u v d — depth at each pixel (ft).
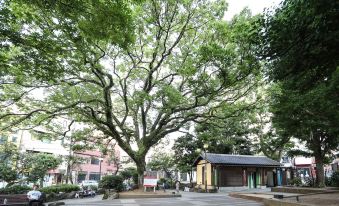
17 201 61.05
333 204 40.04
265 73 37.19
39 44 31.99
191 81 62.85
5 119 69.56
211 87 64.13
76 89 73.46
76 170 180.14
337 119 51.13
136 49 72.28
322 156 84.28
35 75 35.63
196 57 61.11
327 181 92.94
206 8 69.67
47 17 31.60
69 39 34.42
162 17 68.90
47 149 151.64
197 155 131.34
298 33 27.73
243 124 129.90
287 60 30.45
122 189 92.02
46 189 79.00
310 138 83.20
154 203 61.26
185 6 67.82
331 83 38.37
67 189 92.38
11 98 60.23
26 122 73.97
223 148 133.18
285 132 71.56
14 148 87.71
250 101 79.05
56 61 36.45
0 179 80.23
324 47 26.91
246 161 117.08
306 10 25.62
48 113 69.67
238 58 54.19
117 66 81.71
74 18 28.55
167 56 79.56
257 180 119.75
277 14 29.89
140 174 84.43
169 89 65.26
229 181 112.98
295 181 106.32
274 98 65.87
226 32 61.62
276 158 133.49
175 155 143.64
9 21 29.07
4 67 34.76
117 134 79.25
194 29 73.26
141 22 67.10
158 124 85.81
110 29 29.68
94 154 217.15
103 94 74.95
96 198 91.09
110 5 27.30
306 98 48.85
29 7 30.35
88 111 76.59
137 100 66.85
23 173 86.12
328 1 23.94
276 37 29.50
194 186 123.13
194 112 84.07
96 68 59.06
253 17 52.34
